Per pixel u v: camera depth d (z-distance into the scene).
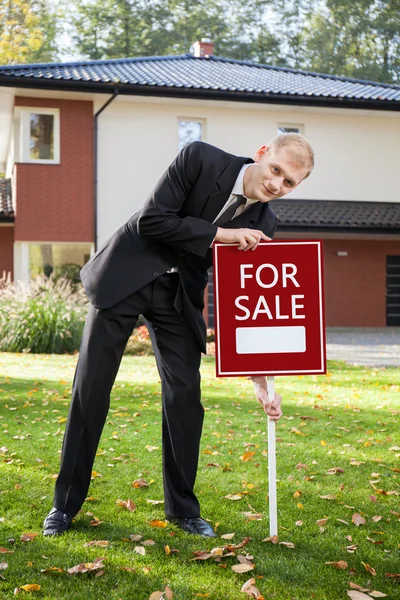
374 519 3.53
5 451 4.83
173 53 42.47
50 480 4.14
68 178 18.12
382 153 20.66
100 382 3.31
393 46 42.62
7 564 2.88
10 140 22.41
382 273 21.27
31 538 3.18
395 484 4.18
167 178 3.15
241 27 43.62
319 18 43.31
